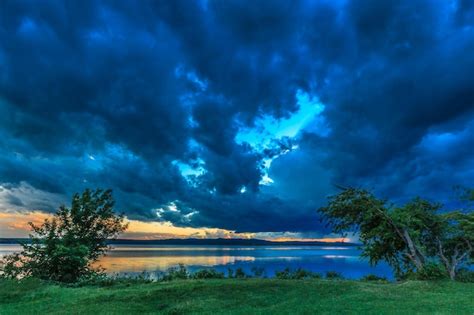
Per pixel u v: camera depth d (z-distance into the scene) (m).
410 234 19.53
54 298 14.16
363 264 39.03
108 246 23.28
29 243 20.75
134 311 11.44
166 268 34.38
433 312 10.22
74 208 21.84
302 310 10.81
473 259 20.11
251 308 11.38
